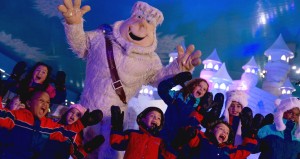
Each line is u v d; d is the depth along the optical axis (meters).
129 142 4.77
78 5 5.37
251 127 5.46
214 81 11.63
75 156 4.62
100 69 5.38
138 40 5.50
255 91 10.88
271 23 16.14
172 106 5.36
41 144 4.35
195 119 5.22
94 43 5.48
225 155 5.12
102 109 5.29
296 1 14.20
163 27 16.75
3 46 19.83
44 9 15.45
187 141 4.75
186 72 5.29
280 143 5.93
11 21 17.05
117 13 15.56
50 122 4.49
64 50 19.23
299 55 17.58
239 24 16.27
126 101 5.51
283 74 14.46
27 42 18.95
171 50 18.36
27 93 4.96
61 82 6.12
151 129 4.86
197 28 16.83
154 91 10.85
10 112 4.23
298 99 6.16
